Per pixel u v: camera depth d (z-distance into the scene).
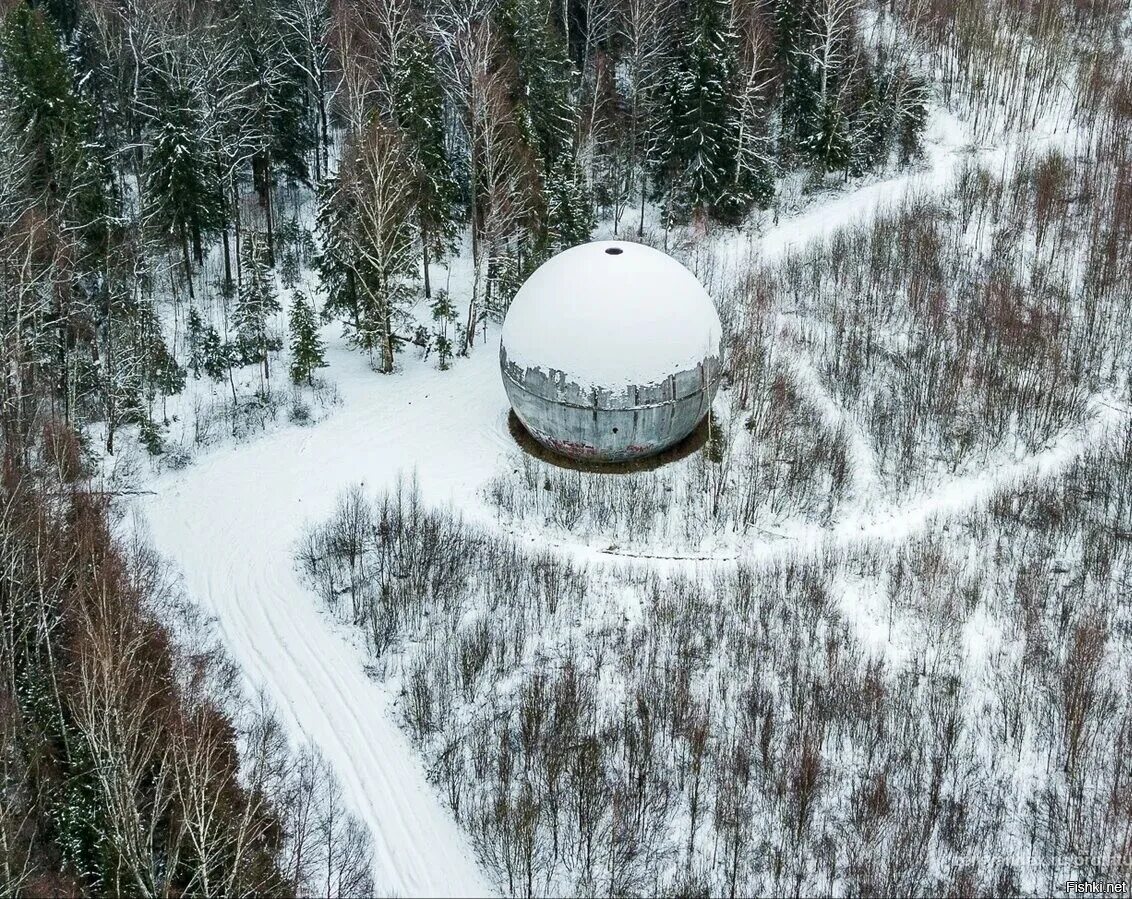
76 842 25.42
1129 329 46.16
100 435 43.59
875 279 51.22
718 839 25.73
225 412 45.03
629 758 27.42
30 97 47.09
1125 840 25.02
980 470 40.09
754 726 28.38
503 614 33.00
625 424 38.50
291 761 28.23
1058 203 55.31
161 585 34.66
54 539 33.03
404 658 31.67
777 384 42.78
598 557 36.09
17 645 30.80
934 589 33.53
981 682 30.44
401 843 26.12
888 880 24.38
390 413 44.47
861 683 29.84
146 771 26.83
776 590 33.72
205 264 58.72
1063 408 41.91
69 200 47.50
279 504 38.91
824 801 26.78
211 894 23.59
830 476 39.38
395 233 48.00
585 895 24.61
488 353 49.22
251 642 32.62
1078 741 27.75
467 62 55.12
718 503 37.91
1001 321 46.38
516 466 40.84
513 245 55.22
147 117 59.00
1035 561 34.91
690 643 31.77
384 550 35.62
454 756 28.19
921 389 43.22
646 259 39.75
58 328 45.12
